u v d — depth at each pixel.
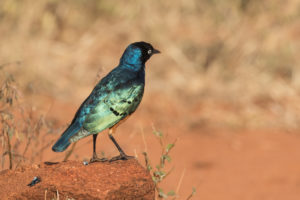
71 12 30.44
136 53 12.88
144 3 31.05
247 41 28.02
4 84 12.69
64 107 23.58
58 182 10.56
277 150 20.69
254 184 17.97
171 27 31.14
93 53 28.86
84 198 10.40
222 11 31.20
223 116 23.44
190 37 30.52
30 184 10.74
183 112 23.84
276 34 27.91
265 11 29.16
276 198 16.95
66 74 26.61
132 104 12.36
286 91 25.44
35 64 25.47
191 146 20.91
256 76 26.50
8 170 11.45
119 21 30.94
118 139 20.97
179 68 27.58
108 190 10.41
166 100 24.62
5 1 28.56
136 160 11.74
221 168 19.14
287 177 18.38
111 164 11.39
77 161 11.66
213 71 26.98
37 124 13.82
